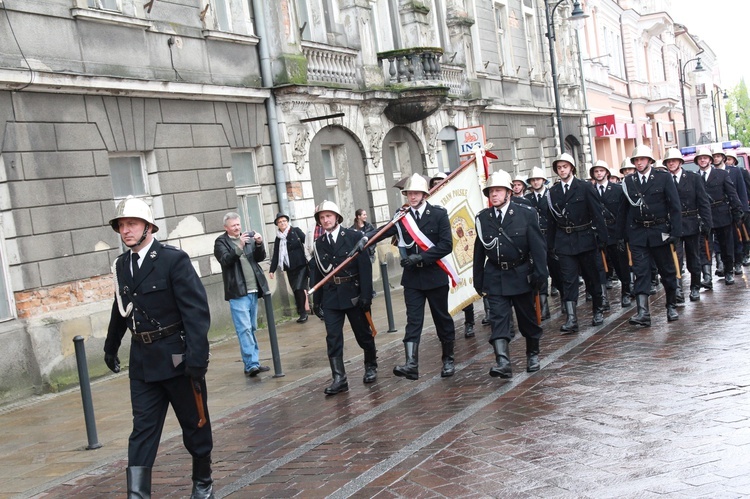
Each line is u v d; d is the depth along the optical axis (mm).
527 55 33312
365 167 21422
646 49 58000
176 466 7559
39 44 12445
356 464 6852
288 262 16719
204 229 15797
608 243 14203
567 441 6715
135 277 6062
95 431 8531
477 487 5895
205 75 16203
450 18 26734
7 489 7387
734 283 14844
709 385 7832
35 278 12055
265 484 6652
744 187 16516
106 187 13492
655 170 11570
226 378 11633
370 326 10031
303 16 19828
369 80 21547
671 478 5582
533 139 32969
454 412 8141
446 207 11984
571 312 11938
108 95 13734
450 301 11906
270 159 18141
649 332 10992
